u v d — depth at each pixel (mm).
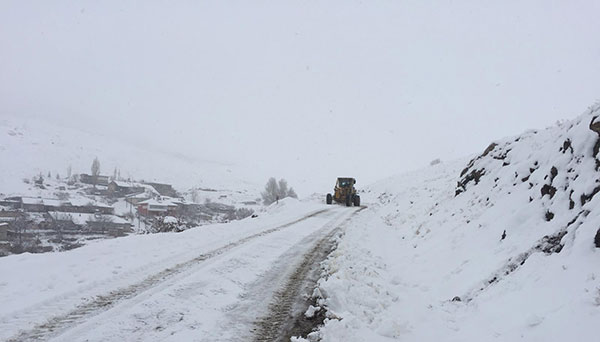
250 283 7141
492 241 7750
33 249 37812
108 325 4965
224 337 4809
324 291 6391
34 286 6406
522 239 6867
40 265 7727
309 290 6824
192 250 9688
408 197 20922
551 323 4230
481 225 8828
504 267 6371
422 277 8008
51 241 43531
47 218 57156
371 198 35125
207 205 92688
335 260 8734
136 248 9758
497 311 5230
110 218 59531
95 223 55094
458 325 5465
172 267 7945
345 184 30172
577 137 7273
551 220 6641
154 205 74750
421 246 10430
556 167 7496
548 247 6000
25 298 5820
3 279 6738
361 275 7559
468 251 8102
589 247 5082
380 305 6094
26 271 7270
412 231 12844
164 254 9109
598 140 6695
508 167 10734
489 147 13148
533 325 4410
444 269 7965
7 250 37406
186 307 5707
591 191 6043
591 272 4656
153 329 4922
